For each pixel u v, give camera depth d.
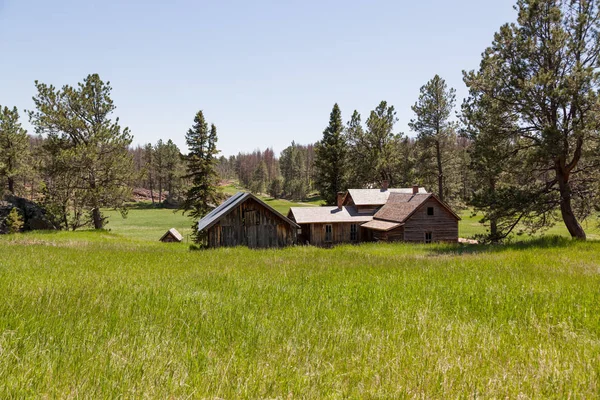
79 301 6.64
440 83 51.28
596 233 41.56
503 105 24.47
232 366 3.99
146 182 131.75
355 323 6.06
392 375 3.92
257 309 6.82
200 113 49.03
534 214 24.95
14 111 53.91
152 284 9.45
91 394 3.17
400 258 17.81
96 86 39.31
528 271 12.12
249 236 30.56
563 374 3.99
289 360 4.27
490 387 3.67
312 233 41.38
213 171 49.72
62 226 42.22
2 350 3.87
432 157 54.59
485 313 6.82
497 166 24.55
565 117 22.91
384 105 58.47
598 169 24.27
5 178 53.69
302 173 166.50
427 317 6.27
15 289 7.46
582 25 22.70
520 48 23.75
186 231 60.66
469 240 42.69
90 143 38.31
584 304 7.40
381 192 45.88
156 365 3.91
